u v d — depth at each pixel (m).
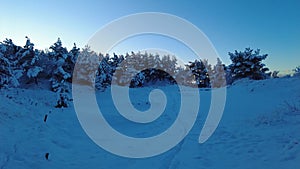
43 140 9.10
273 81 26.28
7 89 24.59
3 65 23.33
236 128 10.90
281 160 6.11
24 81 33.66
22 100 17.78
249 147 7.68
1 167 6.07
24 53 32.50
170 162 6.99
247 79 35.38
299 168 5.42
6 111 11.24
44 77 36.12
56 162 7.23
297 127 9.07
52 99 28.22
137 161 7.46
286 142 7.52
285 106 14.30
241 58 40.62
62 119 14.39
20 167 6.30
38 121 11.99
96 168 6.94
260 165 5.99
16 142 8.02
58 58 33.22
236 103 20.44
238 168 6.03
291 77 26.73
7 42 32.41
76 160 7.70
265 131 9.42
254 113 14.22
